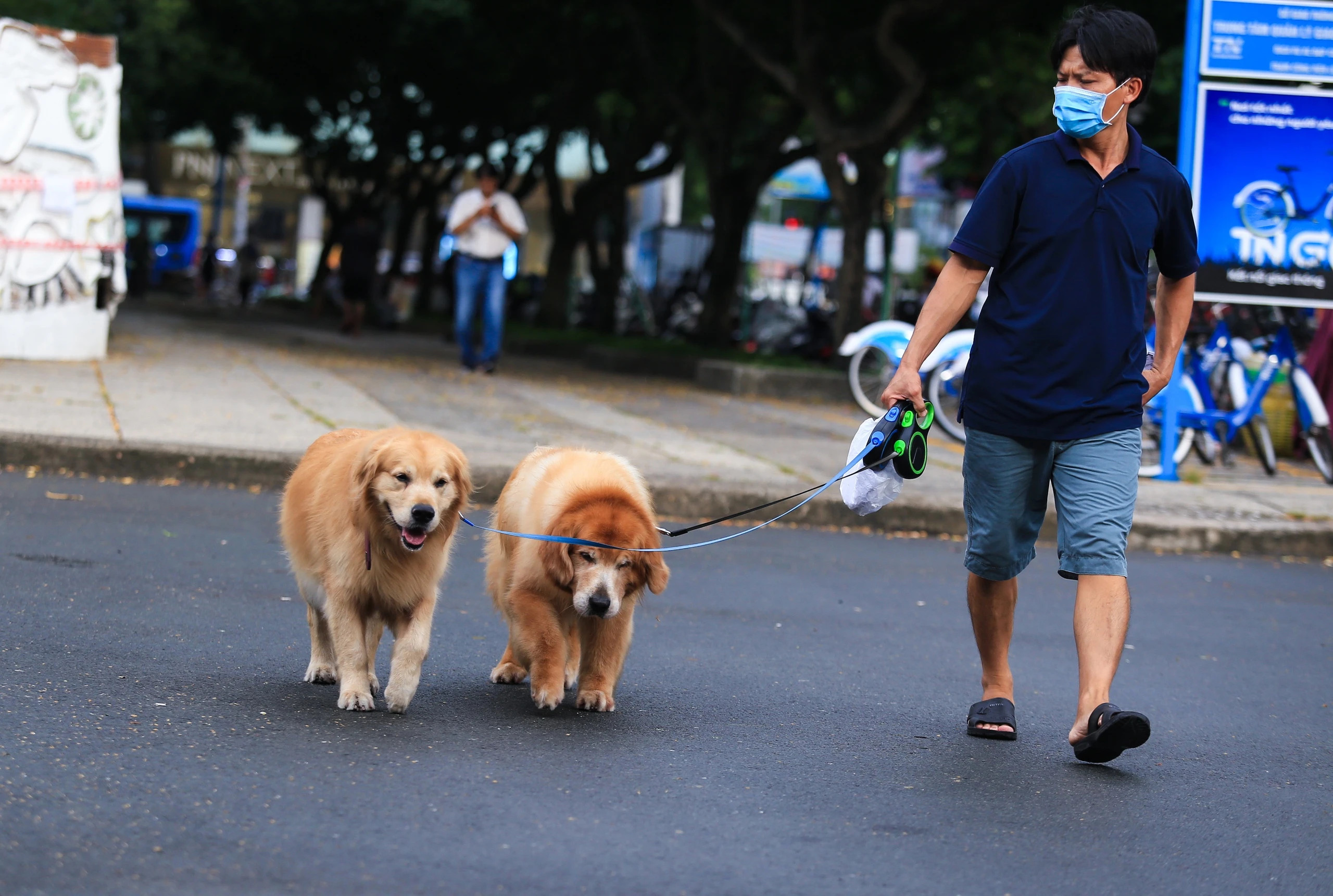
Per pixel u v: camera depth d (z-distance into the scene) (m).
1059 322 7.24
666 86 35.03
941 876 5.46
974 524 7.61
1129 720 6.70
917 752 7.29
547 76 45.50
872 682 8.80
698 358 29.19
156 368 20.67
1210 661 10.11
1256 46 17.20
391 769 6.24
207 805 5.57
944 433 22.20
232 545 11.23
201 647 8.19
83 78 19.52
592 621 7.65
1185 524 15.08
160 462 13.92
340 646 7.22
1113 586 7.20
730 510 14.67
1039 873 5.57
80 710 6.66
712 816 5.98
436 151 56.78
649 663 8.88
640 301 49.06
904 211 74.88
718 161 35.28
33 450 13.66
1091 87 7.15
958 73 31.34
